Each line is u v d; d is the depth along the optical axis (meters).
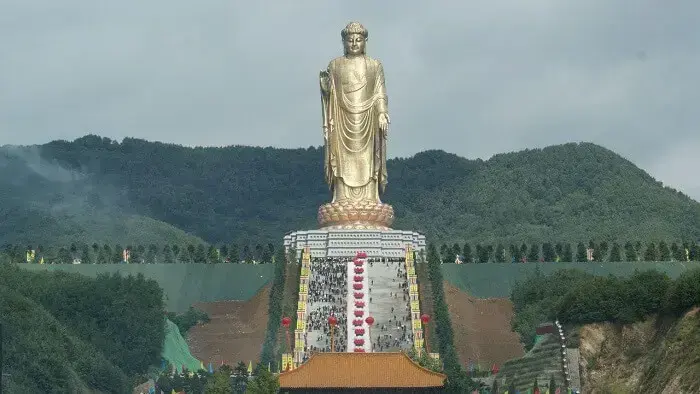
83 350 182.62
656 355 162.38
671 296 165.25
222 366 188.50
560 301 184.75
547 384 167.75
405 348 189.62
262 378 156.25
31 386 160.25
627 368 167.38
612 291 174.62
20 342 167.25
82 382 173.25
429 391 164.50
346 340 191.75
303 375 164.62
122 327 197.38
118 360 190.38
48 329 180.62
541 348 176.25
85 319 197.38
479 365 193.62
